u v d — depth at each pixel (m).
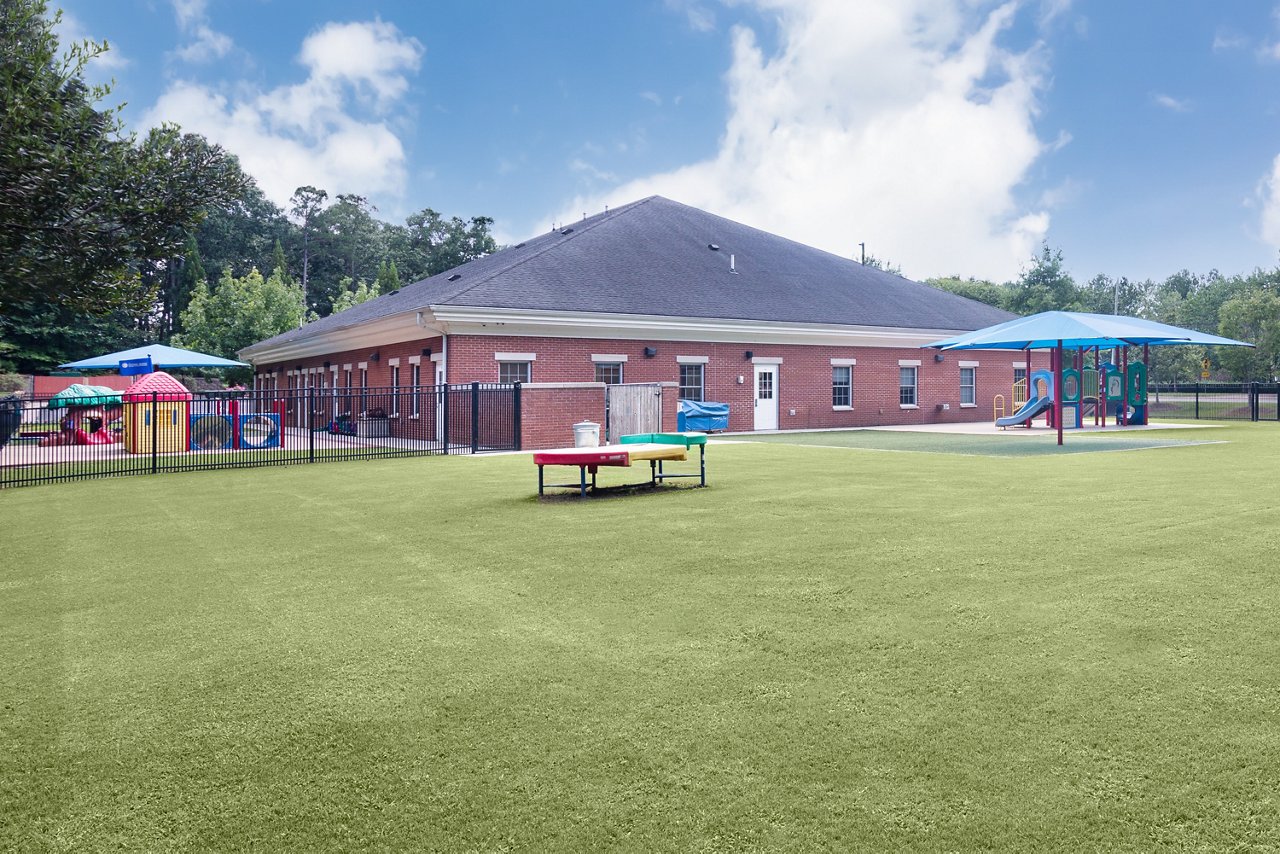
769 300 30.19
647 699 4.18
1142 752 3.49
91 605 6.22
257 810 3.20
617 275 28.08
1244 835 2.88
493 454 20.56
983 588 6.14
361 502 11.59
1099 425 29.97
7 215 6.27
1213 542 7.70
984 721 3.83
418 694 4.32
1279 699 4.01
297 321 48.72
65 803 3.28
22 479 15.09
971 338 26.41
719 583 6.46
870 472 14.30
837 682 4.35
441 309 22.73
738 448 20.38
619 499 11.33
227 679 4.60
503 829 3.02
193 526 9.76
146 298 7.55
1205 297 75.94
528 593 6.32
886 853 2.82
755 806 3.14
